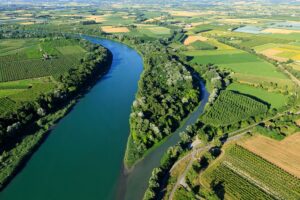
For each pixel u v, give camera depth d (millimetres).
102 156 164750
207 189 134500
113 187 141500
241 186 136375
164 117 190875
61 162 159875
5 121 186000
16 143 174500
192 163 152375
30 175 150000
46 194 137875
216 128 183375
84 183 144250
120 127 194750
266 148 164250
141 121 182750
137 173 150625
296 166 149750
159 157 162875
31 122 197250
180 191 133250
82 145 175000
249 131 182375
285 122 187375
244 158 155000
